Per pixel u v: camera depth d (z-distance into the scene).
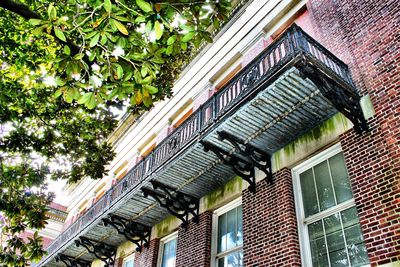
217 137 7.89
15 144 7.98
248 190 8.50
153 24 3.93
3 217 8.69
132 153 17.80
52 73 7.77
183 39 4.12
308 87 6.58
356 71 7.24
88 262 16.36
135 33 4.27
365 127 6.52
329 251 6.38
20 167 8.30
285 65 6.17
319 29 8.92
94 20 3.98
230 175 9.31
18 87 7.69
